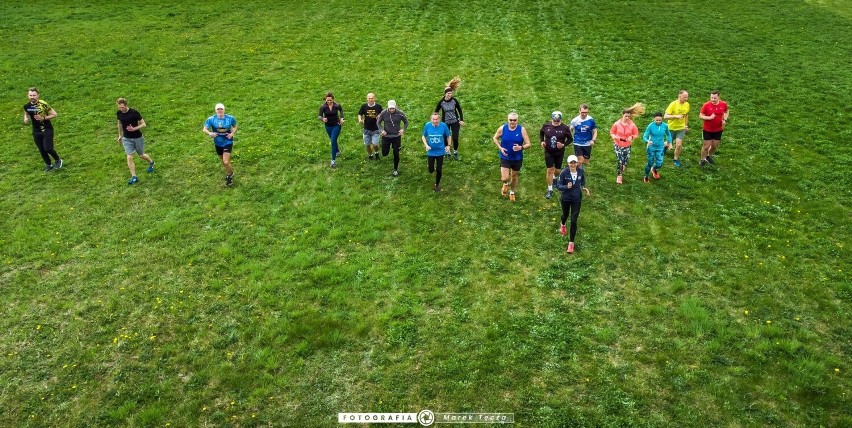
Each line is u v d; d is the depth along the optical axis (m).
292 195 13.16
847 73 20.20
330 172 14.24
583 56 22.34
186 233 11.66
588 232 11.55
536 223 11.92
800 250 10.91
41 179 13.88
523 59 22.25
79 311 9.44
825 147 15.05
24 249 11.15
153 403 7.71
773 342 8.55
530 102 18.30
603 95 18.78
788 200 12.69
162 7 28.94
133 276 10.36
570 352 8.47
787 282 9.99
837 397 7.60
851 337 8.73
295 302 9.57
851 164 14.12
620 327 8.97
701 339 8.67
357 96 19.06
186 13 28.05
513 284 10.05
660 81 19.84
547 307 9.46
